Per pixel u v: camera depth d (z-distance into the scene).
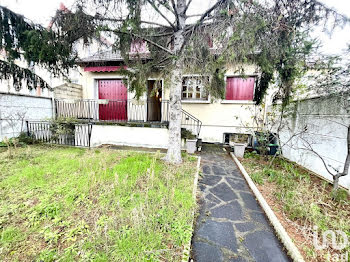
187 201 2.56
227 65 3.53
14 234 1.83
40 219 2.07
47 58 3.33
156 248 1.72
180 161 4.61
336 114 3.51
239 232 2.17
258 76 5.06
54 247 1.69
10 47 3.31
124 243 1.69
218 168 4.53
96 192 2.71
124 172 3.48
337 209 2.59
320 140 3.98
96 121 7.09
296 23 2.87
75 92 8.05
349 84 2.93
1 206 2.30
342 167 3.38
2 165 3.82
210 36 3.42
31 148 5.61
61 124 6.39
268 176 3.96
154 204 2.34
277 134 5.22
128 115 8.12
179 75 4.12
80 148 5.97
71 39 3.36
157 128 6.43
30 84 4.98
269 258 1.79
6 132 5.69
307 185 3.05
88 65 7.20
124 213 2.17
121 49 3.73
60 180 3.13
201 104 7.68
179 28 3.86
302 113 4.64
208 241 2.01
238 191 3.28
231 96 7.40
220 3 2.90
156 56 4.61
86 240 1.75
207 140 7.73
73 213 2.23
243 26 2.64
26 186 2.86
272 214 2.43
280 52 3.15
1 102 5.57
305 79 3.68
